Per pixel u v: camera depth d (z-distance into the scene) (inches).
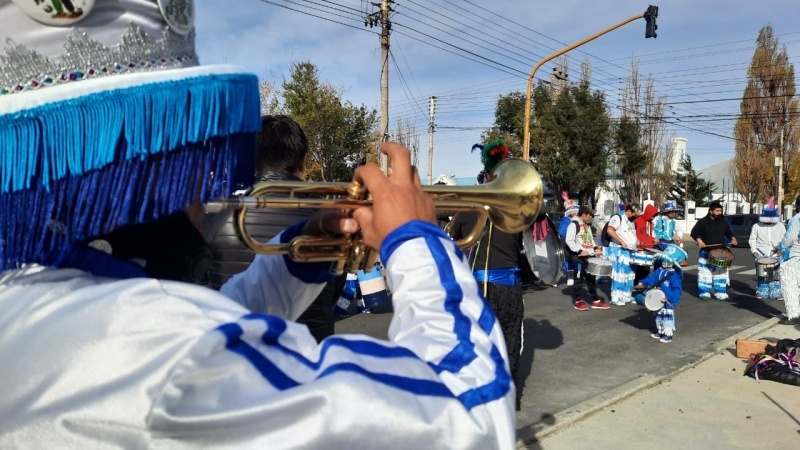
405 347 32.8
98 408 28.0
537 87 1204.5
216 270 72.8
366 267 47.8
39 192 30.9
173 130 31.9
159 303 30.2
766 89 1572.3
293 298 50.3
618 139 1259.2
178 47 34.6
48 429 28.1
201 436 27.9
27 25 30.6
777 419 169.3
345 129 798.5
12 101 30.1
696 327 293.1
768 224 381.4
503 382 32.4
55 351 29.3
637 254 347.6
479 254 160.1
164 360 28.5
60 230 31.4
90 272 33.6
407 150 40.3
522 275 167.0
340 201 42.8
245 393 28.9
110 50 31.9
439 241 36.1
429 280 34.5
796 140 1563.7
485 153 163.2
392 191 37.5
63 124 30.5
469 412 31.1
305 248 45.6
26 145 30.2
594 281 343.3
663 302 256.7
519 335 165.3
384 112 650.8
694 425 165.3
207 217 44.9
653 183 1453.0
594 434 159.2
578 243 341.1
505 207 55.9
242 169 35.4
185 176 32.8
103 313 30.0
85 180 31.0
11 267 31.3
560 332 278.2
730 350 245.6
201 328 29.5
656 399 185.8
